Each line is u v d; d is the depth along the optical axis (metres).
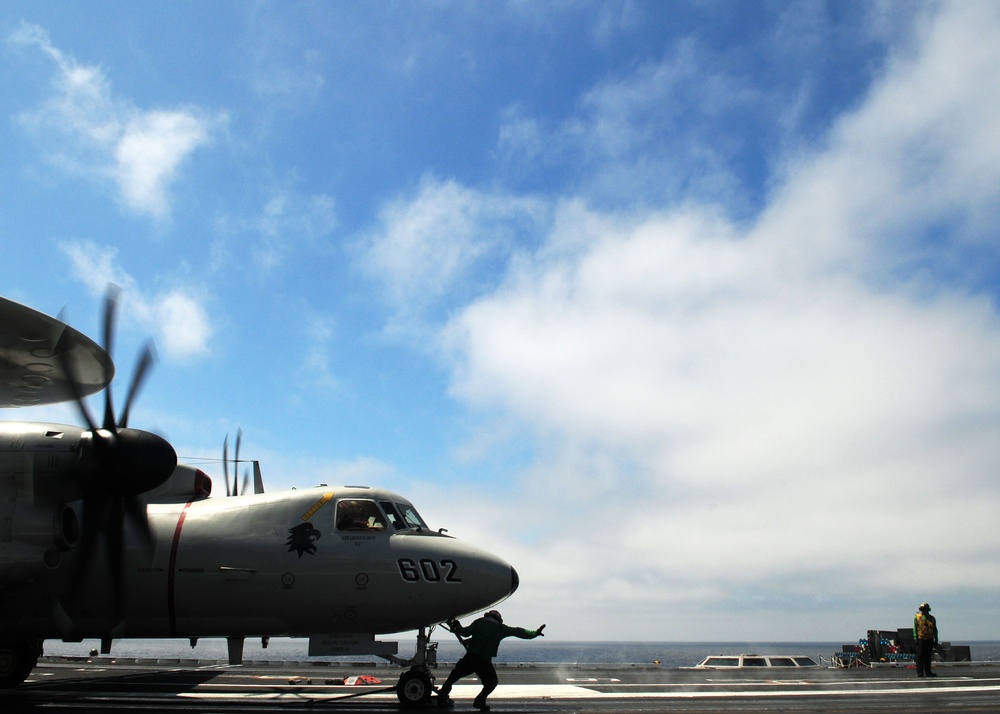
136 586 14.33
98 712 11.70
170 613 14.50
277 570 14.42
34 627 14.48
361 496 15.35
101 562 14.38
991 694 15.21
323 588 14.40
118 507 13.64
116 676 18.48
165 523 14.82
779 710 12.37
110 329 12.61
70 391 13.33
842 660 23.41
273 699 13.91
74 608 14.36
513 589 15.08
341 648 14.63
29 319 10.67
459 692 15.66
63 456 12.95
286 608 14.45
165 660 23.27
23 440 12.99
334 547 14.64
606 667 22.30
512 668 21.95
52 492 13.08
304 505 15.08
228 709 12.41
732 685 16.95
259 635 15.02
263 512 14.99
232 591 14.35
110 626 14.64
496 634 13.12
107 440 12.92
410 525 15.37
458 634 13.48
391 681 17.25
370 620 14.50
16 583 12.94
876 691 15.82
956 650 25.94
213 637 15.26
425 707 13.24
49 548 12.81
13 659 16.09
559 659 132.75
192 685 16.20
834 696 14.77
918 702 13.73
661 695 14.99
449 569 14.69
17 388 13.84
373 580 14.45
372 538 14.84
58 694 14.41
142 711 11.92
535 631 13.16
